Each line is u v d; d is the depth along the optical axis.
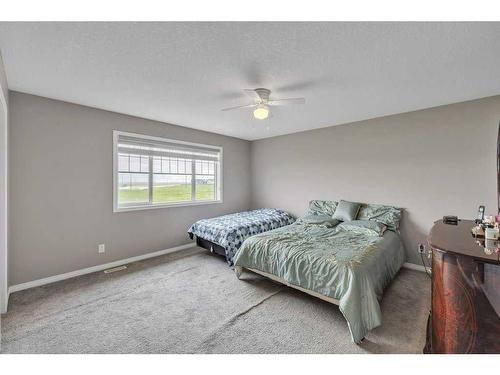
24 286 2.65
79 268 3.06
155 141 3.84
